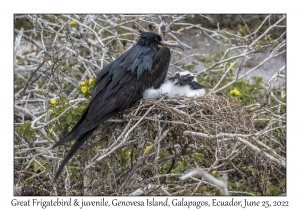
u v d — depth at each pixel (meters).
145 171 11.00
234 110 10.42
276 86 16.86
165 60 11.54
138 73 10.82
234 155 10.06
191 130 9.94
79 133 9.85
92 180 10.57
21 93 13.99
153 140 10.27
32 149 11.12
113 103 10.32
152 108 10.19
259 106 11.66
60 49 13.59
